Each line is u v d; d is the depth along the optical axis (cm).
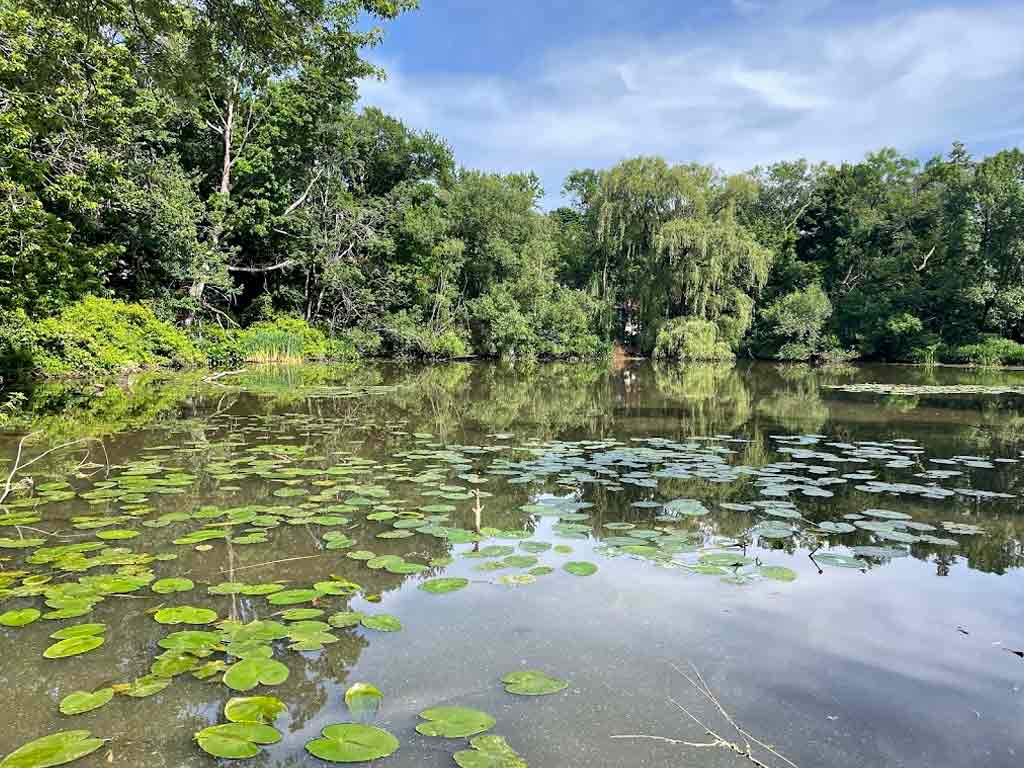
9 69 848
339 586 334
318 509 474
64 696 237
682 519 470
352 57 855
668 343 2939
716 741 212
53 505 484
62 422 883
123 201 1655
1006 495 540
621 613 311
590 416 1062
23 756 195
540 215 3441
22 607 311
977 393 1506
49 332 1393
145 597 326
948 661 269
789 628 297
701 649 276
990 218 2939
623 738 214
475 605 319
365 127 2875
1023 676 258
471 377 1903
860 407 1212
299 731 217
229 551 393
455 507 499
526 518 473
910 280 3338
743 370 2486
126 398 1155
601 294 3291
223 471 594
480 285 3175
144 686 242
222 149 2352
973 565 380
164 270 1973
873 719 227
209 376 1616
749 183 3122
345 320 2727
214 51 809
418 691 242
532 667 260
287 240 2530
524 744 210
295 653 271
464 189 3086
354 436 816
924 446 785
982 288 2862
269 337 2227
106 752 206
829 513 486
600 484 575
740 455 720
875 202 3803
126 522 443
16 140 1023
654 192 3102
